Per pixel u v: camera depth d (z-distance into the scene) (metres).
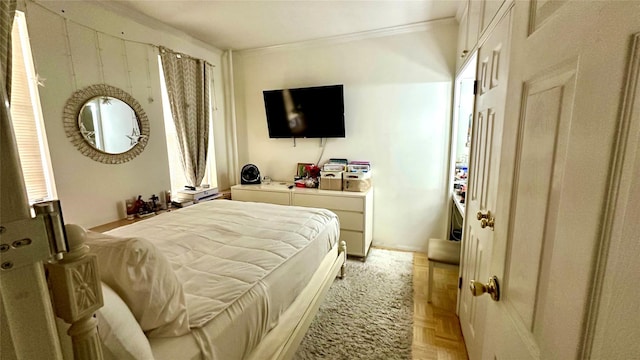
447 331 1.90
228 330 1.03
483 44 1.60
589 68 0.42
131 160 2.51
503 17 1.21
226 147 3.74
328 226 2.16
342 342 1.78
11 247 0.35
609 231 0.37
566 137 0.49
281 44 3.37
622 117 0.36
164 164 2.82
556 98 0.53
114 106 2.35
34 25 1.85
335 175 3.12
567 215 0.47
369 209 3.09
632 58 0.35
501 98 1.21
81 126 2.12
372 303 2.20
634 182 0.34
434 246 2.30
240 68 3.68
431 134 3.01
